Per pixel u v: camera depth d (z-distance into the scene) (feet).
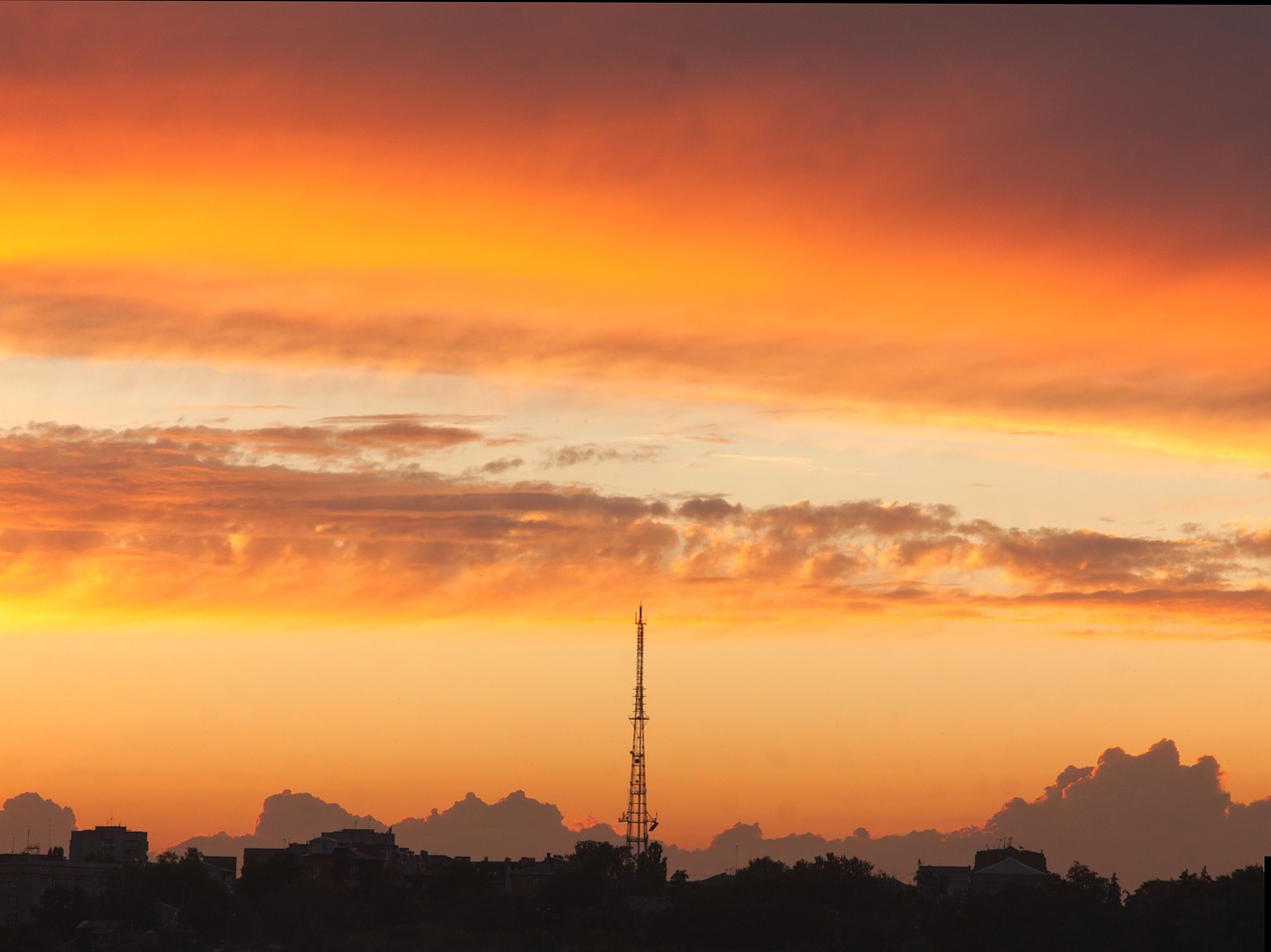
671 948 593.01
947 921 571.28
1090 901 590.55
